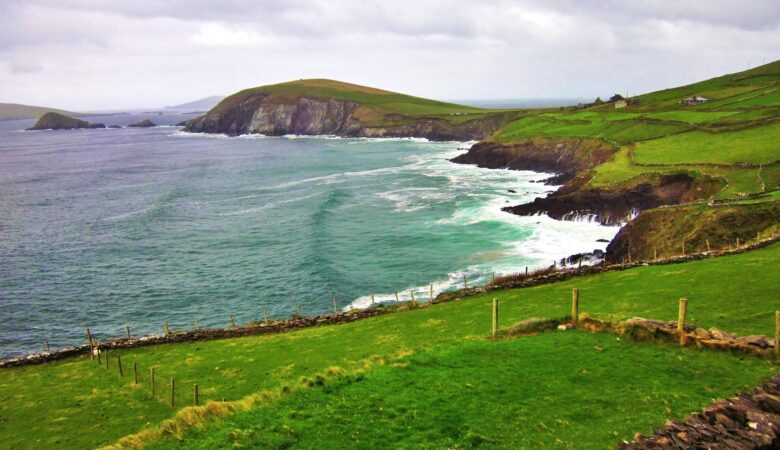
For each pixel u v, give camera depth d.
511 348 28.94
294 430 21.33
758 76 189.38
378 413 22.50
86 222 108.69
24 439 31.31
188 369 40.16
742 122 115.75
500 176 141.88
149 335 54.31
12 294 70.06
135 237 95.75
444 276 67.69
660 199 87.31
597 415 21.41
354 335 42.81
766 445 17.31
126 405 34.81
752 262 43.00
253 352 42.28
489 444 19.88
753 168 84.75
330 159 198.62
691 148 107.62
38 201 133.62
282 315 60.03
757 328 29.23
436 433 20.73
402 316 47.06
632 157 108.75
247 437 21.00
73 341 57.06
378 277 69.00
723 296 35.47
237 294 67.50
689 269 44.62
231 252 85.12
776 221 58.06
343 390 24.73
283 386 25.88
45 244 92.88
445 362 27.45
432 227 91.56
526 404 22.72
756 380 23.33
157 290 70.19
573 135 149.25
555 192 106.88
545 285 50.22
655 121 137.75
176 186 149.00
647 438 18.41
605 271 50.97
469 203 108.19
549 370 25.94
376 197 119.88
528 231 85.44
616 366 25.91
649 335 28.91
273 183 149.88
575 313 32.81
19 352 54.62
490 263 71.31
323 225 95.94
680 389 23.05
